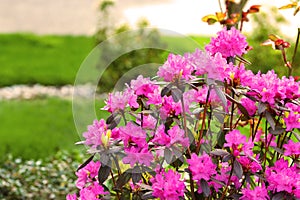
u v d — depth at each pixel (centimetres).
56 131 920
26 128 941
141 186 246
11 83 1462
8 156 677
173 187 241
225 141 263
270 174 260
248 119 268
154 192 244
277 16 588
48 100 1206
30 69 1653
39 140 852
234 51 261
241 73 254
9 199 561
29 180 599
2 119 1007
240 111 272
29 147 800
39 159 707
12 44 1983
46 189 579
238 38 261
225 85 251
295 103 255
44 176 605
